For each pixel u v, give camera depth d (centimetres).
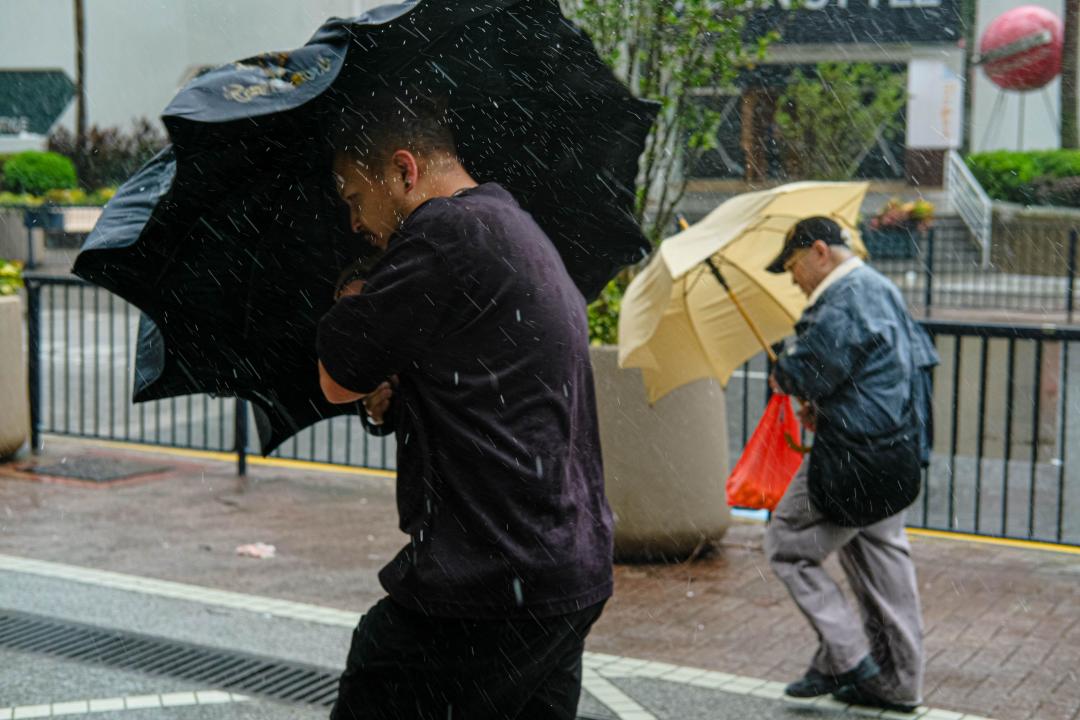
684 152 930
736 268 652
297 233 338
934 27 3244
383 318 297
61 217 3056
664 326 662
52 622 653
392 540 840
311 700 555
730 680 582
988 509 929
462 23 318
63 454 1108
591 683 579
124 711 537
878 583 539
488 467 295
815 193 612
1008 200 3177
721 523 796
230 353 355
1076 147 3256
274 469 1059
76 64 3934
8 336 1063
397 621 304
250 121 298
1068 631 660
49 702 545
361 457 1130
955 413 852
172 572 757
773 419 561
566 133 367
